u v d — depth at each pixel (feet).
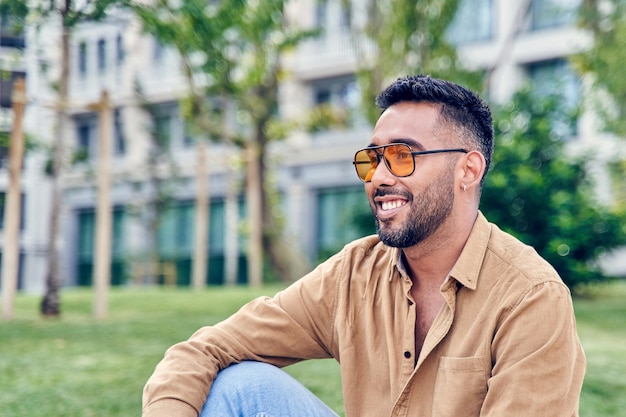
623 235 29.78
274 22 31.78
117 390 13.20
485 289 6.43
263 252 44.04
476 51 56.90
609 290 32.40
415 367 6.50
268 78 40.45
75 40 24.06
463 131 6.70
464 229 6.69
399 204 6.65
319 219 63.72
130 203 62.08
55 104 22.45
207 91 36.88
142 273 60.80
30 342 17.94
